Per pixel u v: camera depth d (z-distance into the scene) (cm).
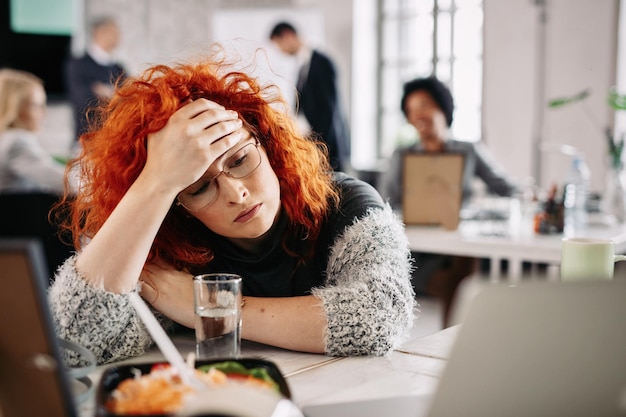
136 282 116
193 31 687
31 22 619
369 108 616
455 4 557
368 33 607
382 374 103
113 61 574
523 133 507
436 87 321
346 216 129
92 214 127
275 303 117
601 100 471
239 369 89
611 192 296
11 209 241
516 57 507
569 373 68
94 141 126
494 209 297
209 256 130
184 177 111
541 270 240
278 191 122
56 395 67
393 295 118
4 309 64
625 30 463
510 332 66
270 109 126
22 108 381
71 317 112
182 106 116
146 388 77
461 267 266
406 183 272
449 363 67
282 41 542
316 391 96
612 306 66
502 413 69
